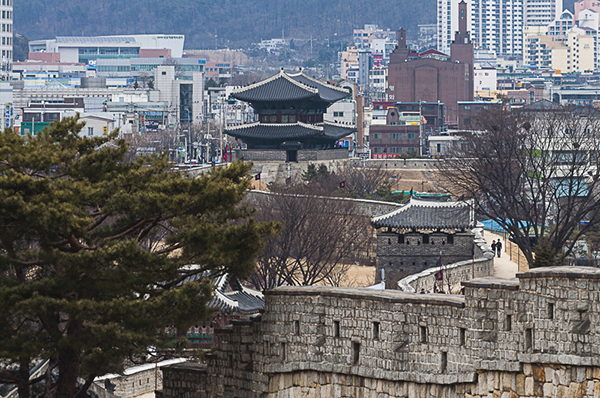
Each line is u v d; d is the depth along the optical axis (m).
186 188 116.12
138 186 118.31
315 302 111.19
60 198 112.38
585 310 88.38
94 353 109.62
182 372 127.38
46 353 111.19
